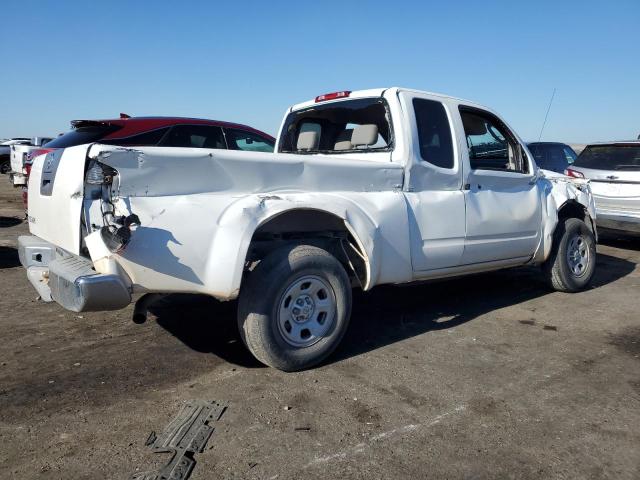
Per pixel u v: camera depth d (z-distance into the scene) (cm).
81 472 258
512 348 433
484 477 261
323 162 397
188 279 334
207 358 400
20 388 347
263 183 371
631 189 847
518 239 541
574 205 623
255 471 262
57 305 526
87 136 732
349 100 502
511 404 336
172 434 292
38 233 408
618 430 307
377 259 402
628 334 473
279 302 359
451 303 563
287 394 342
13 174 930
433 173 462
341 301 386
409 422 311
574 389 359
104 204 318
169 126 766
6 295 560
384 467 267
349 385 357
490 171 515
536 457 279
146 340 436
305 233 406
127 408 321
